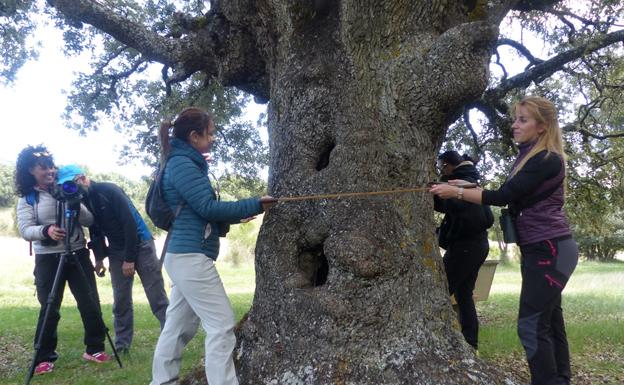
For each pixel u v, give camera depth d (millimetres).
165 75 7348
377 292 3545
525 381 4180
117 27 5492
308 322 3572
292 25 4141
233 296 11406
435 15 3998
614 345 5789
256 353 3676
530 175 3145
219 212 3215
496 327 6848
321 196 3570
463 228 4883
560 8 7984
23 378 4641
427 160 3965
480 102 7570
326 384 3377
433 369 3406
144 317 8188
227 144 10086
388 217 3707
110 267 5355
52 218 4906
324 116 4000
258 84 5523
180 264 3238
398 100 3879
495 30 3646
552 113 3258
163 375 3482
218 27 5078
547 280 3156
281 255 3830
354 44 3971
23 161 4848
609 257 26391
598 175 9359
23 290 13516
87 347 5137
